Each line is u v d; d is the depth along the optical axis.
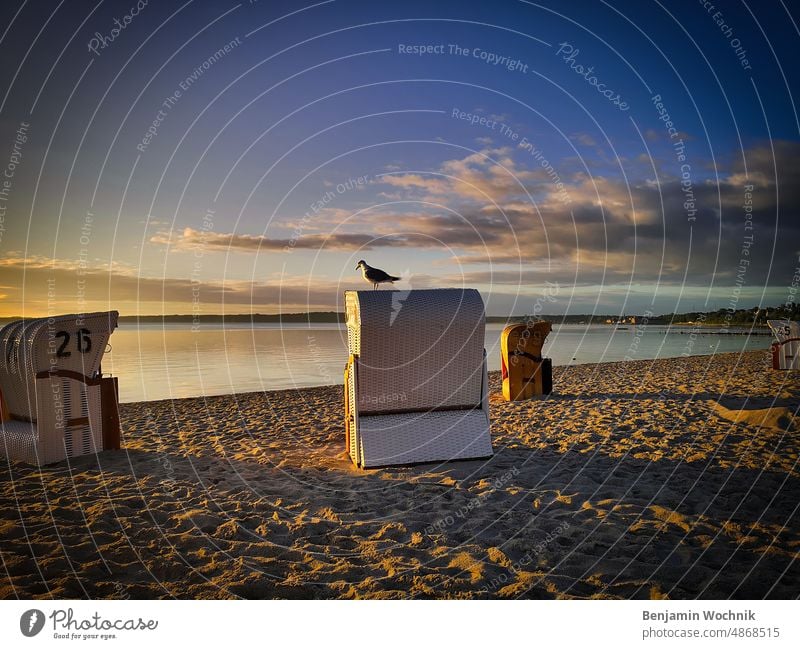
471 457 6.41
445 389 6.53
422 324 6.23
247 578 3.72
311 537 4.39
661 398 10.34
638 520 4.54
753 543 4.06
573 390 11.95
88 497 5.25
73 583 3.64
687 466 6.01
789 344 14.23
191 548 4.17
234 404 11.15
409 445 6.33
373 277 7.29
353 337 6.66
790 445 6.66
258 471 6.25
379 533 4.43
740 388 11.30
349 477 5.96
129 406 10.95
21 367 6.50
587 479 5.67
